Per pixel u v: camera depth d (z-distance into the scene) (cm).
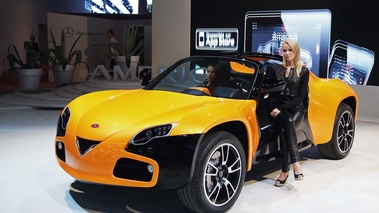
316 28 848
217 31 959
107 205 347
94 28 1513
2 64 1634
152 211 336
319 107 454
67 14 1514
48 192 375
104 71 1207
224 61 416
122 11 1912
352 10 810
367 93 814
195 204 313
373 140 614
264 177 431
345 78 833
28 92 1049
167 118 312
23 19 1780
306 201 366
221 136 323
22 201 354
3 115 800
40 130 649
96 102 373
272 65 421
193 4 978
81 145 325
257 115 380
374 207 354
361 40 809
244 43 930
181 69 434
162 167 297
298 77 406
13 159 479
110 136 310
